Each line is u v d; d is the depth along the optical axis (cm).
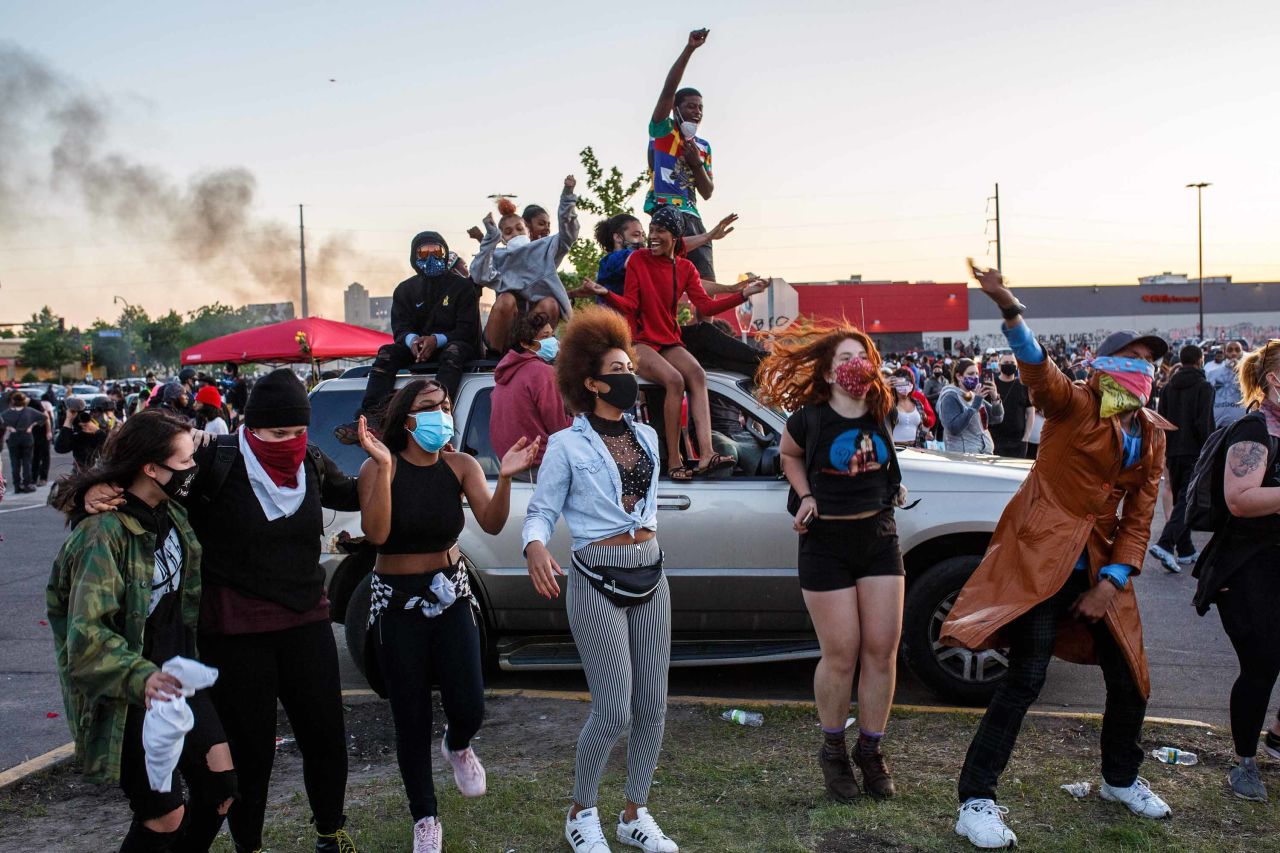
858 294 5366
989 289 373
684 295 623
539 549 366
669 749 481
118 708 291
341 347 1490
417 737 375
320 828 363
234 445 335
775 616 580
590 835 373
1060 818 400
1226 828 391
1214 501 421
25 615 851
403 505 370
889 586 411
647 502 379
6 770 495
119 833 413
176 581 316
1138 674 393
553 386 567
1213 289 7712
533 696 577
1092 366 402
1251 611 409
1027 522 400
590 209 1389
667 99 754
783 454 429
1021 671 392
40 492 1830
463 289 648
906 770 449
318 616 349
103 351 9962
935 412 1708
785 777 445
